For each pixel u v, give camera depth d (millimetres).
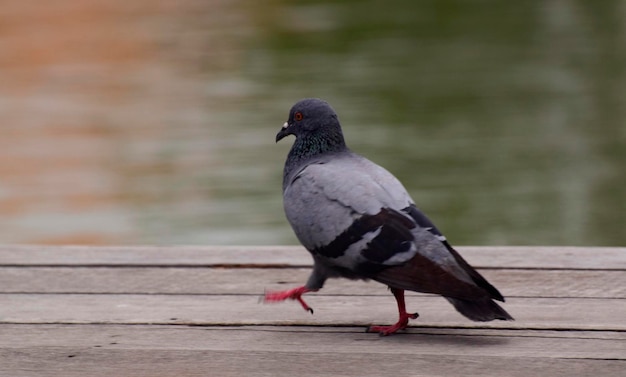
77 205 15125
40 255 7105
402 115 21375
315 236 5863
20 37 29453
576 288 6398
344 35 31766
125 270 6844
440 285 5316
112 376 5109
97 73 25484
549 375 5023
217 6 36406
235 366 5215
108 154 17906
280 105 21828
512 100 22984
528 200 15180
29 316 6020
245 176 16250
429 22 34344
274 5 37406
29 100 22625
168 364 5254
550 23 33812
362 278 5859
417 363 5215
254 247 7301
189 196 15266
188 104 22016
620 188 15688
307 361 5273
